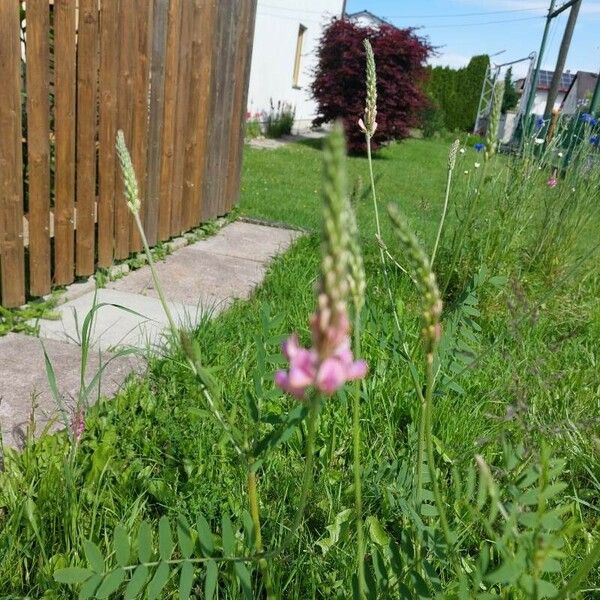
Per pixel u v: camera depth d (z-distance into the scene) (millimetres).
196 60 5078
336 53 17281
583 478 2449
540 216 5109
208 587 1322
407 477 1977
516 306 2514
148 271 4559
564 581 1808
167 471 2219
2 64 3131
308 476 1174
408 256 1212
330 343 811
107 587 1277
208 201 5832
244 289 4332
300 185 9867
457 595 1466
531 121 6430
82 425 2119
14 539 1778
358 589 1430
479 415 2689
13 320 3379
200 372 1430
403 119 17516
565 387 2924
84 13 3637
